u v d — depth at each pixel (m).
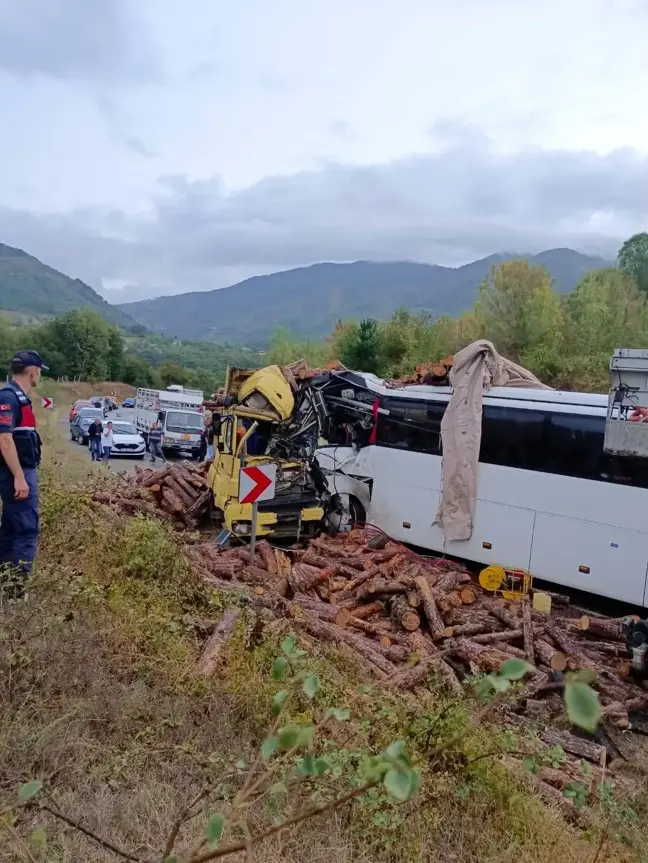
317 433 14.82
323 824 4.14
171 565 8.27
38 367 6.46
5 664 4.91
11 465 6.07
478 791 4.85
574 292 40.03
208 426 15.47
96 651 5.71
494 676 1.57
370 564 11.05
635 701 8.16
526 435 12.05
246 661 6.25
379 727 5.16
